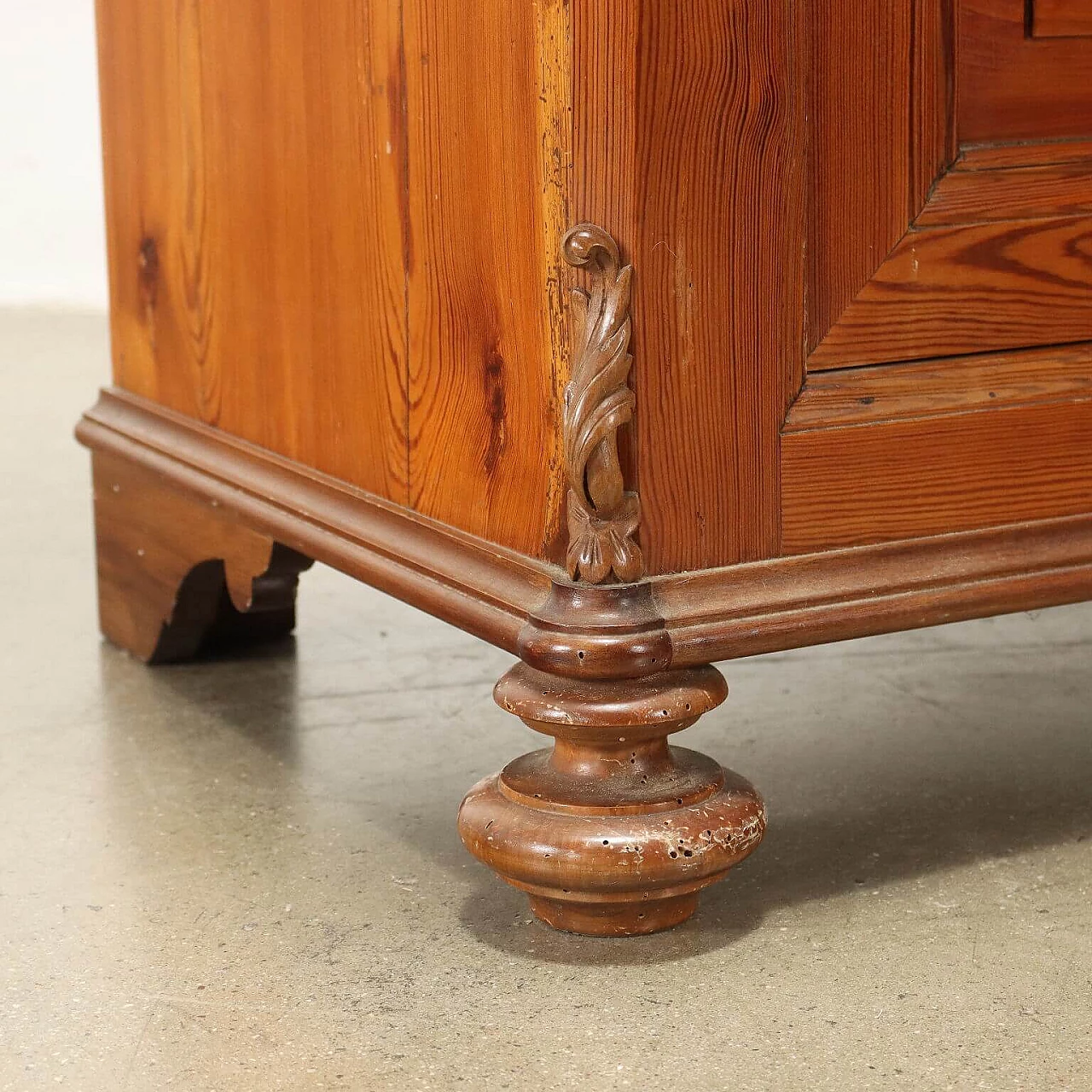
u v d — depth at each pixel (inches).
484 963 35.0
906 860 40.1
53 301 159.2
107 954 35.7
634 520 32.7
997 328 35.9
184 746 49.1
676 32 31.2
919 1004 32.8
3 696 53.8
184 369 51.3
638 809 33.7
